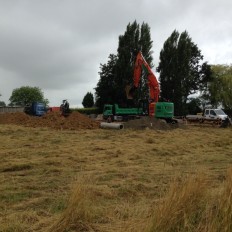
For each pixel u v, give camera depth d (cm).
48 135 2061
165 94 5869
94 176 937
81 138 1919
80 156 1284
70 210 524
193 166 1138
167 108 3128
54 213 601
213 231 446
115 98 5719
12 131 2277
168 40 5859
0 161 1155
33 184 833
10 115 3256
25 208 641
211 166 1145
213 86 6594
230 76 6469
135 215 559
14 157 1251
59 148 1480
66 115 3073
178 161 1260
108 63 5784
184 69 5812
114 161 1221
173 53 5816
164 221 450
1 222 549
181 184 510
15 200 695
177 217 456
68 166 1112
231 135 2300
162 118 3133
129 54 5509
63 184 834
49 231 509
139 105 3456
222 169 1071
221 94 6494
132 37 5534
